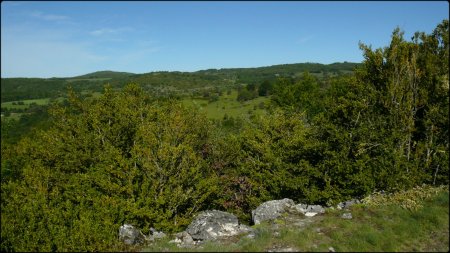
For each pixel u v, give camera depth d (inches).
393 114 903.1
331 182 988.6
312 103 2158.0
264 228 672.4
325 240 597.3
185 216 992.9
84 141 1280.8
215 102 5339.6
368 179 837.8
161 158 951.6
